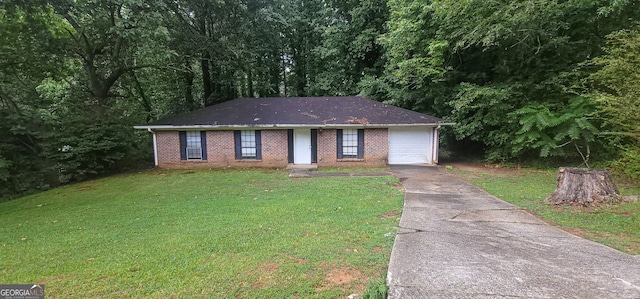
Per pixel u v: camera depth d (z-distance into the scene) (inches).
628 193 291.1
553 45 478.0
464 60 595.5
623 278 130.0
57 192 424.5
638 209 226.1
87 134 534.6
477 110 559.5
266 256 165.6
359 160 574.9
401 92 651.5
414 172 479.8
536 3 407.5
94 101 632.4
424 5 538.6
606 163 406.0
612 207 234.8
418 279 132.4
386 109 607.5
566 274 134.7
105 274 151.8
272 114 597.6
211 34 792.3
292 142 591.8
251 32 796.6
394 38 591.5
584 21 459.8
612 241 176.4
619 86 309.1
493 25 459.5
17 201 382.0
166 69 725.3
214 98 873.5
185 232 213.3
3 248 197.6
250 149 587.2
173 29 648.4
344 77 840.3
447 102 607.2
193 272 149.7
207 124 560.7
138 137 658.8
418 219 227.0
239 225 224.8
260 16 778.8
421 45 588.7
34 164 523.2
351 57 820.0
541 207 253.1
